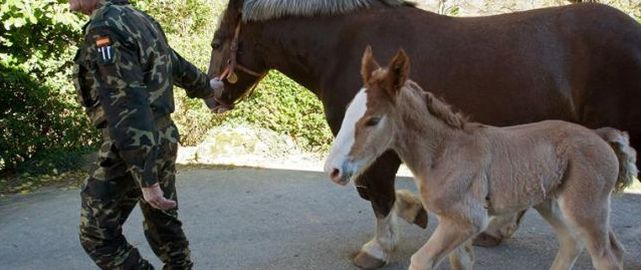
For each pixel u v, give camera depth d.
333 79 3.68
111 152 2.69
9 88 6.83
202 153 7.01
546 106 3.30
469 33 3.41
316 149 7.14
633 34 3.20
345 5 3.66
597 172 2.98
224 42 4.04
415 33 3.49
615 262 3.05
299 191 5.59
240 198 5.46
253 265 3.98
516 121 3.35
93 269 4.03
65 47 7.25
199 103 7.21
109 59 2.51
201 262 4.05
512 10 8.55
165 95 2.80
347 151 2.79
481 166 2.96
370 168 3.57
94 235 2.80
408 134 2.98
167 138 2.82
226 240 4.45
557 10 3.39
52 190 6.15
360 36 3.58
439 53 3.41
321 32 3.70
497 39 3.35
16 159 6.95
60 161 6.81
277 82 7.00
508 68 3.29
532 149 3.02
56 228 4.85
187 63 3.19
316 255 4.10
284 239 4.43
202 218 4.96
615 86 3.19
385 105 2.83
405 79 2.81
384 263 3.84
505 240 4.14
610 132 3.09
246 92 4.16
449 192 2.94
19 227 4.92
